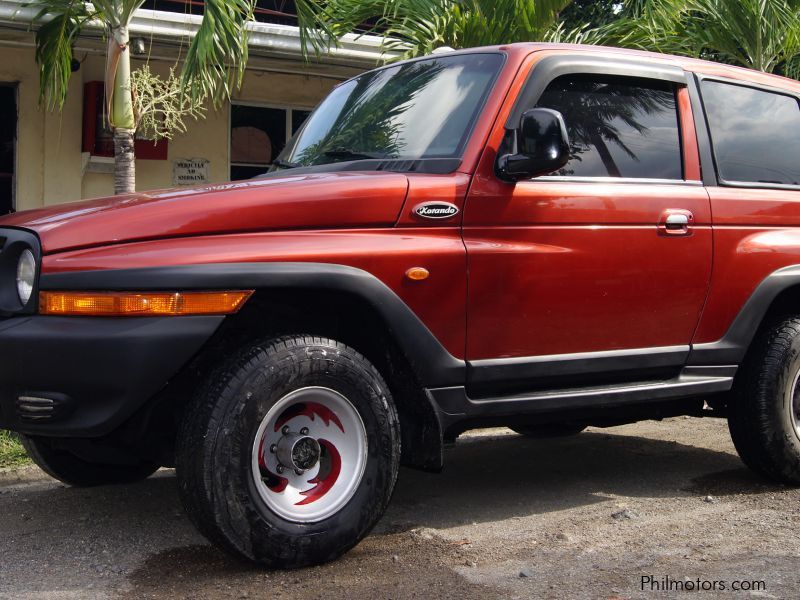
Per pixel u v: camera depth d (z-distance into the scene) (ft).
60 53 26.53
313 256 11.62
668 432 21.35
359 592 10.97
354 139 14.47
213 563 12.09
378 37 34.19
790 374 15.81
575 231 13.53
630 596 10.85
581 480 16.84
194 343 10.96
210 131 37.45
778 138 16.48
